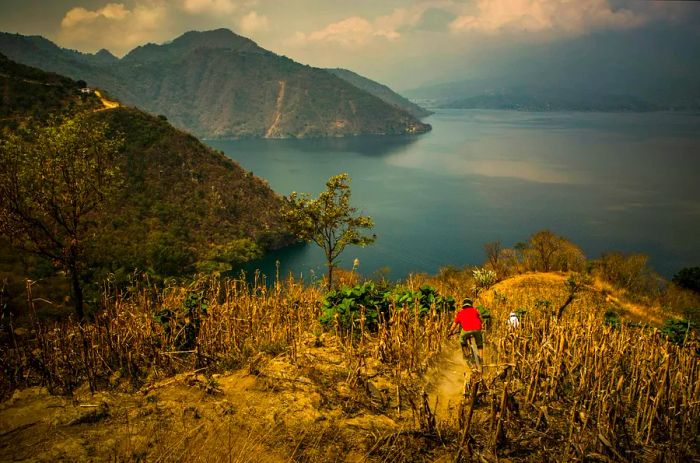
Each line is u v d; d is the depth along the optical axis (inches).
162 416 176.6
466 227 4982.8
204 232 3732.8
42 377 206.4
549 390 239.5
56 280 1362.0
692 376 250.8
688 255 3752.5
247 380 219.1
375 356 272.8
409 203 6210.6
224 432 170.2
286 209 818.8
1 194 577.6
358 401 212.5
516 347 278.1
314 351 275.0
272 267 3646.7
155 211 3577.8
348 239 810.2
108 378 219.0
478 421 207.6
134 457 147.8
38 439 152.9
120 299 293.1
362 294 359.6
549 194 6599.4
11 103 3671.3
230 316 293.6
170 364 241.9
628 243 4121.6
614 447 194.9
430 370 270.4
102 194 651.5
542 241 1437.0
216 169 4616.1
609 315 459.2
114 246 2450.8
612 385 235.1
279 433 174.2
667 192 6505.9
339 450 170.9
